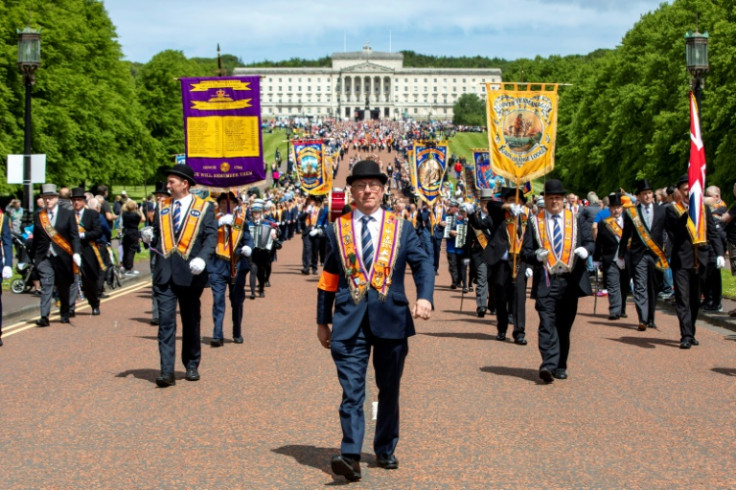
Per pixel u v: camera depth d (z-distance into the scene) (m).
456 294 23.34
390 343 7.64
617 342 14.81
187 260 11.14
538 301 11.40
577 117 79.00
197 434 8.77
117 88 67.75
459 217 23.84
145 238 14.88
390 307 7.62
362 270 7.65
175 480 7.35
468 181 43.50
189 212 11.28
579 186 78.06
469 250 18.64
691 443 8.50
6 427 9.02
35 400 10.21
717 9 53.50
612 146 65.69
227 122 16.08
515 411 9.76
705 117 48.22
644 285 16.28
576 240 11.48
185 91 16.12
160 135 88.94
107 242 21.48
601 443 8.49
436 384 11.18
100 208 24.16
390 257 7.68
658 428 9.05
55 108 49.53
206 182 16.19
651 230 16.17
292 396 10.45
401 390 10.80
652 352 13.76
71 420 9.30
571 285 11.45
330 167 49.03
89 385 11.05
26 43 22.73
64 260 16.39
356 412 7.47
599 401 10.27
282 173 105.81
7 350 13.62
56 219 16.38
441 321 17.52
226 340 14.82
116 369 12.14
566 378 11.60
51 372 11.87
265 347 14.04
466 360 12.96
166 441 8.52
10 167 22.45
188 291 11.26
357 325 7.57
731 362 12.86
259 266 21.45
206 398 10.34
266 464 7.79
